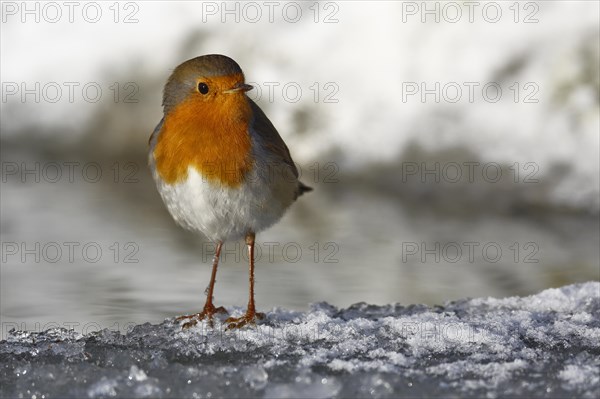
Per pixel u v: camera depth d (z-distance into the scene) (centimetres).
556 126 1370
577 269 1117
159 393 603
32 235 1275
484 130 1394
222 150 764
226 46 1522
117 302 999
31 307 978
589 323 734
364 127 1452
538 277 1091
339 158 1462
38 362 669
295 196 848
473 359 651
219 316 802
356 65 1462
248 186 775
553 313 772
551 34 1384
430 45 1425
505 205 1380
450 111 1411
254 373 620
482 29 1404
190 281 1088
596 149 1354
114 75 1608
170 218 1380
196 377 623
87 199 1462
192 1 1560
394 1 1444
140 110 1594
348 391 594
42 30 1650
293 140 1480
